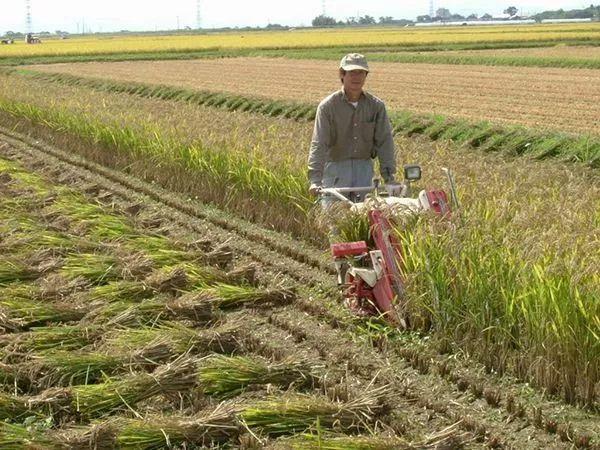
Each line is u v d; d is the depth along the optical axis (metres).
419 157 13.68
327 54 58.72
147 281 8.84
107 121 18.67
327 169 8.92
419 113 21.89
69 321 8.05
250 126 19.20
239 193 12.88
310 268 10.05
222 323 8.14
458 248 7.32
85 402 6.10
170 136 15.85
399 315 7.54
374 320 7.91
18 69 53.75
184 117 19.38
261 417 5.80
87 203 13.20
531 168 13.64
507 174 12.41
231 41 88.69
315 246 10.90
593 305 6.27
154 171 15.45
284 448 5.27
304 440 5.42
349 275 8.38
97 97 27.39
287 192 11.66
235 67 50.78
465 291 7.22
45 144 21.06
